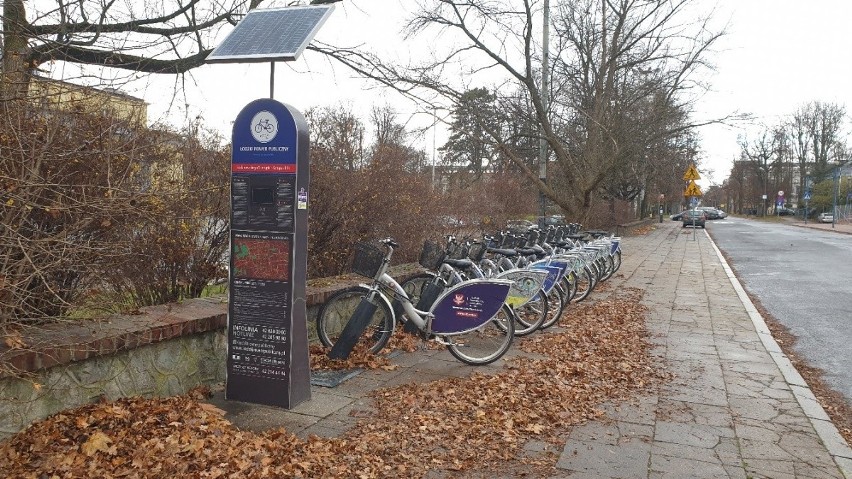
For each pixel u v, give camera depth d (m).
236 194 4.57
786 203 81.94
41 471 3.23
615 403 5.04
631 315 9.05
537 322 7.38
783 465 3.92
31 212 3.64
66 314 4.16
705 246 25.06
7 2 3.89
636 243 27.19
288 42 4.54
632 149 18.38
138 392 4.29
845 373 6.53
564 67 18.98
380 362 5.81
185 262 5.70
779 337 8.27
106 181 4.04
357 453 3.86
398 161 8.83
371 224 8.22
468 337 6.60
